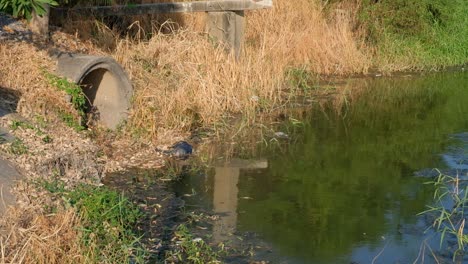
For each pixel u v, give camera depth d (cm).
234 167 1033
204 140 1152
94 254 690
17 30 1142
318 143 1171
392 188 960
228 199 906
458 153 1121
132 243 729
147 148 1077
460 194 932
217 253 747
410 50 1917
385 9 1939
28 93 1020
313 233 809
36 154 894
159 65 1305
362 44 1883
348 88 1603
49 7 1188
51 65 1073
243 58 1424
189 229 805
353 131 1251
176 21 1500
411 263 736
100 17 1380
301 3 1816
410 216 862
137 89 1185
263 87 1402
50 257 662
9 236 668
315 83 1609
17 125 947
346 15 1875
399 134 1237
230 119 1270
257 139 1180
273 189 948
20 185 800
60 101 1030
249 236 794
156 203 877
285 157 1088
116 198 835
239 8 1390
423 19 1977
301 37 1698
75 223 730
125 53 1298
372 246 777
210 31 1426
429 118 1357
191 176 985
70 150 938
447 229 819
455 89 1639
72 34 1284
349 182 984
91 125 1094
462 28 2045
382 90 1608
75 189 830
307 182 979
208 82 1281
